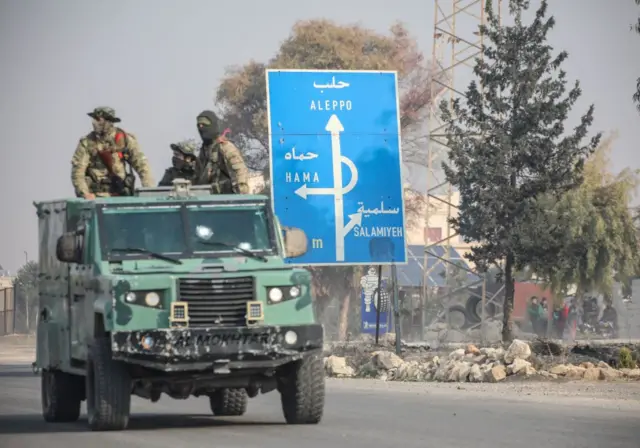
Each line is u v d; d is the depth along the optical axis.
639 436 30.05
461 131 92.31
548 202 114.75
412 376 61.78
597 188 119.44
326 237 69.50
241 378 32.75
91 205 34.69
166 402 46.03
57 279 37.81
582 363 59.34
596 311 137.75
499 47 91.06
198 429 32.47
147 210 34.25
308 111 70.12
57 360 37.03
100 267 32.97
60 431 33.12
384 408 40.00
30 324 179.62
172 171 39.00
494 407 40.34
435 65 126.62
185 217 34.22
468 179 90.31
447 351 73.62
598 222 115.38
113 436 30.83
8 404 46.09
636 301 132.62
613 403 42.38
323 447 27.42
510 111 91.00
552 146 89.44
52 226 39.03
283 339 31.56
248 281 31.88
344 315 156.25
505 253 88.94
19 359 107.81
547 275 115.56
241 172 37.97
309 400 32.72
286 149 69.62
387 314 130.62
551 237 88.88
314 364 32.53
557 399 44.75
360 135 70.44
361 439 29.19
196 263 33.22
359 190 70.06
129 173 38.50
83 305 34.25
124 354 30.92
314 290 156.25
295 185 69.44
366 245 69.81
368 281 132.62
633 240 119.56
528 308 124.19
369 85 70.88
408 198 176.12
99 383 31.67
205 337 31.17
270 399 46.50
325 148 70.00
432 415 36.81
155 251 33.56
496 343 77.00
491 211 89.88
